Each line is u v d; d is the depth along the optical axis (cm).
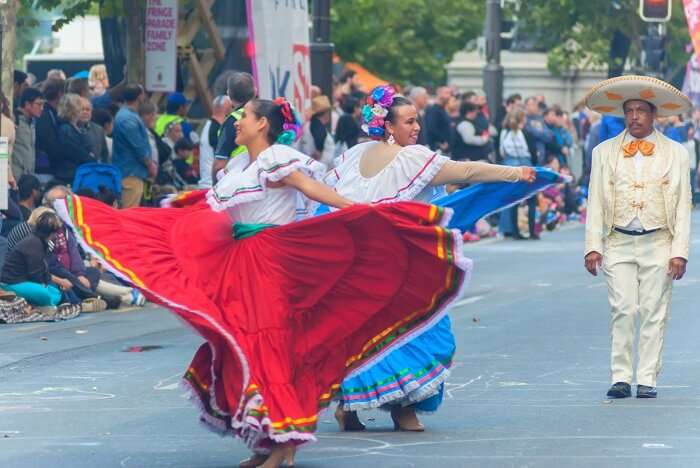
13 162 2995
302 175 1450
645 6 5225
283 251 1447
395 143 1680
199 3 3806
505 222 4759
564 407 1803
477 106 4434
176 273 1430
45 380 2078
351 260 1459
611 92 1881
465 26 8262
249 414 1373
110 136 3406
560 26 7262
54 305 2762
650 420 1700
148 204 3216
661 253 1858
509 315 2797
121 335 2556
